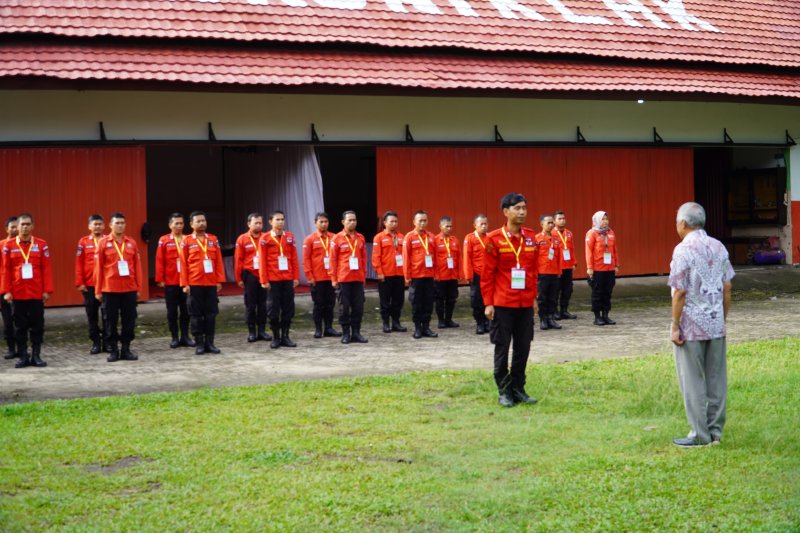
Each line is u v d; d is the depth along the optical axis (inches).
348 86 627.5
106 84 571.5
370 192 987.9
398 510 213.8
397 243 538.6
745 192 914.1
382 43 677.3
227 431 285.4
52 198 602.2
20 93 599.5
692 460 248.5
